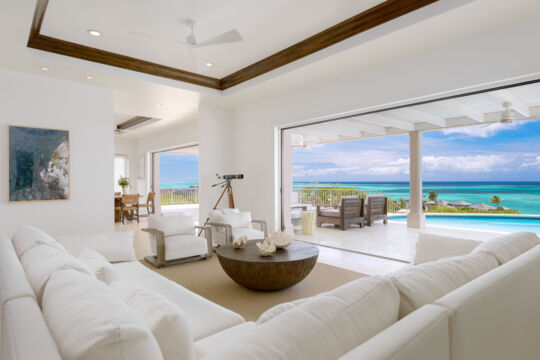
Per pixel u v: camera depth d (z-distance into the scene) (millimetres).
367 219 7418
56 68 4051
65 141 4488
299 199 10445
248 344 701
